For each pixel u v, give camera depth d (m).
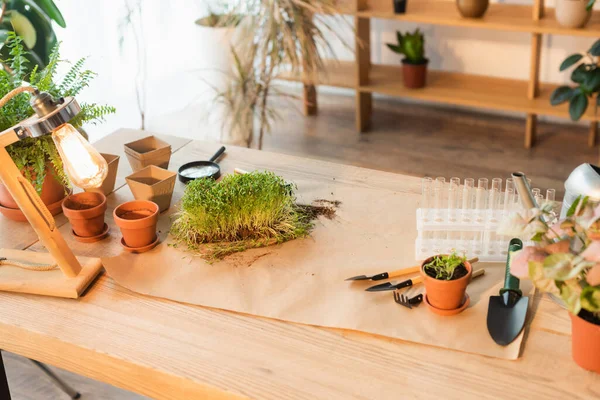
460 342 1.23
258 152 2.03
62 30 3.22
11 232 1.69
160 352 1.25
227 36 3.39
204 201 1.53
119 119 3.64
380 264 1.47
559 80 3.72
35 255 1.56
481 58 3.89
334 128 3.96
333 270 1.46
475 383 1.14
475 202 1.62
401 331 1.27
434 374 1.17
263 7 3.08
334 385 1.15
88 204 1.66
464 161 3.47
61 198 1.76
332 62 4.12
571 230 1.08
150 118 3.84
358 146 3.71
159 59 3.72
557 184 3.20
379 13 3.49
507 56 3.81
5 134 1.33
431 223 1.51
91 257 1.54
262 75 3.23
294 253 1.53
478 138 3.74
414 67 3.60
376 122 4.02
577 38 3.58
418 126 3.94
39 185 1.63
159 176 1.72
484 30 3.80
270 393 1.14
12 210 1.70
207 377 1.19
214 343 1.27
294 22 3.09
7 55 2.53
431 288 1.28
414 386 1.14
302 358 1.22
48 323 1.36
